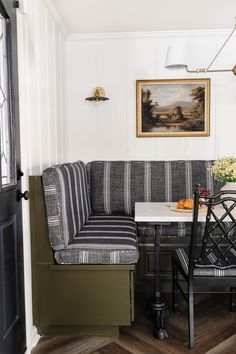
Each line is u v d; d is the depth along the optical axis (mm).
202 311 2389
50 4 2576
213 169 2236
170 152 3402
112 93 3387
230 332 2094
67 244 2082
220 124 3363
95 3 2650
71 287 2059
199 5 2709
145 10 2797
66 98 3352
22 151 1945
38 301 2072
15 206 1794
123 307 2043
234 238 2631
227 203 2133
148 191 3135
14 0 1813
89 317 2059
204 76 3334
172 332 2102
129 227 2557
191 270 1888
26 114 2037
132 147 3414
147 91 3350
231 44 3293
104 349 1934
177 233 2719
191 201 2180
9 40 1725
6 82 1726
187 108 3348
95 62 3373
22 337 1878
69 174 2350
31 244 2062
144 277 2750
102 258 2035
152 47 3334
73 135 3430
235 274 1890
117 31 3271
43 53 2486
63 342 2025
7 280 1669
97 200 3164
